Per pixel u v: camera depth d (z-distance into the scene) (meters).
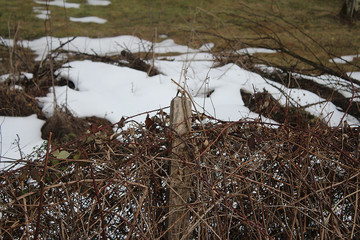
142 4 14.51
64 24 11.64
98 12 13.33
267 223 2.13
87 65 6.75
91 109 5.36
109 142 2.14
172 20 12.48
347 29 11.55
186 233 2.02
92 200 2.05
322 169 2.22
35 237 1.85
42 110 5.43
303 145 2.24
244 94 5.84
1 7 13.11
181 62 7.58
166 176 2.15
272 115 5.04
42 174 2.02
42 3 13.96
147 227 2.03
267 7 14.07
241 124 2.32
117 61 7.28
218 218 1.91
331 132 2.43
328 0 15.12
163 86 6.09
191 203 2.03
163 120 2.25
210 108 5.24
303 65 8.04
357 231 2.18
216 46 9.64
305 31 11.24
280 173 2.24
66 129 4.91
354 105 5.64
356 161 2.14
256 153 2.17
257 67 6.95
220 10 13.60
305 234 2.25
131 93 5.88
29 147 4.49
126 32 11.09
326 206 2.14
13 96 5.58
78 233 2.03
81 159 2.04
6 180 2.02
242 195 2.05
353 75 6.97
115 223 2.11
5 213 2.03
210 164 2.15
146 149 2.09
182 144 2.10
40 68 6.40
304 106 5.38
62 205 2.08
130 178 2.06
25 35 10.34
